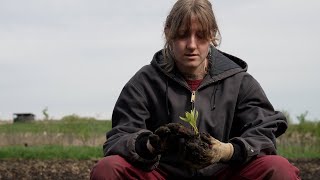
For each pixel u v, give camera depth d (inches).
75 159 277.4
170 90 82.6
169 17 79.3
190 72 82.1
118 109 82.8
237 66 83.8
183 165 80.4
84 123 565.0
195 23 76.9
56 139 401.1
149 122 84.2
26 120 670.5
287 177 74.3
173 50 80.1
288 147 348.2
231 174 79.6
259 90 83.4
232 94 82.2
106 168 74.2
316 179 213.9
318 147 350.3
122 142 75.4
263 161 75.6
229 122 82.2
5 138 405.4
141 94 82.8
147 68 84.7
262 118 79.5
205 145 68.9
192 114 72.5
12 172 228.5
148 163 75.0
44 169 239.3
